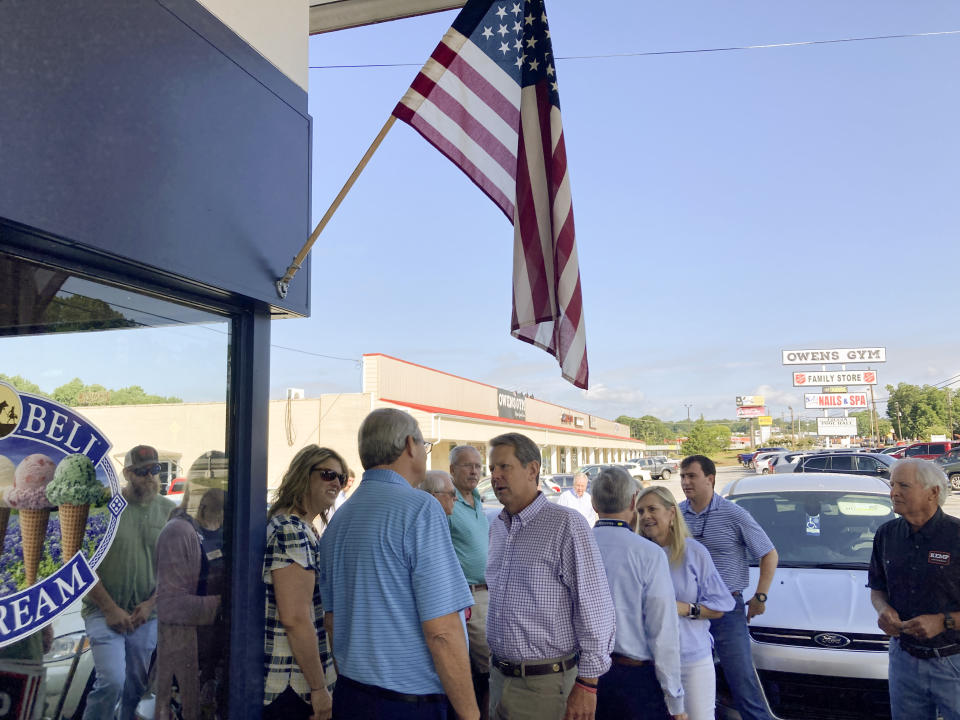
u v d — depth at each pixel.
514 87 3.61
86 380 2.52
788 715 4.48
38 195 2.08
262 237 3.20
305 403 22.08
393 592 2.55
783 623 4.68
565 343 3.31
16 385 2.28
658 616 3.23
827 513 5.99
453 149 3.39
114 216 2.35
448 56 3.45
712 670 3.80
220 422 3.18
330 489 3.41
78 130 2.23
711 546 4.59
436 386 29.09
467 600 2.56
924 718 3.59
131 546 2.66
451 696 2.47
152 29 2.57
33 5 2.11
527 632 3.07
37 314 2.34
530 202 3.48
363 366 24.33
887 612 3.68
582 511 10.78
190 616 2.90
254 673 3.16
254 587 3.20
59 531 2.39
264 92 3.28
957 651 3.47
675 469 51.31
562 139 3.51
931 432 93.38
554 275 3.39
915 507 3.58
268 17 3.36
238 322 3.29
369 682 2.51
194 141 2.77
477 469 5.01
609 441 66.56
